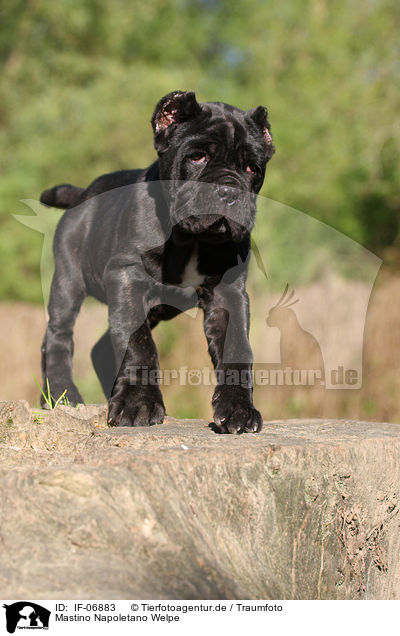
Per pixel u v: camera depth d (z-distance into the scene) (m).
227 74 17.86
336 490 3.14
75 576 2.08
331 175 14.96
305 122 15.49
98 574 2.10
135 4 18.06
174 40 18.61
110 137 16.02
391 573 3.59
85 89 16.72
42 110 16.11
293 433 3.57
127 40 18.53
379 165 14.92
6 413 3.23
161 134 4.05
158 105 4.03
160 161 4.06
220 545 2.52
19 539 2.15
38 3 17.67
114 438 3.03
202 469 2.57
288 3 17.06
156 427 3.57
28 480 2.26
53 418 3.28
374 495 3.39
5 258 15.65
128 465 2.44
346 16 16.69
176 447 2.80
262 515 2.74
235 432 3.49
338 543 3.16
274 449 2.84
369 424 4.13
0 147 16.53
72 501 2.26
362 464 3.27
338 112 15.76
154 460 2.49
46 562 2.11
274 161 15.02
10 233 15.88
